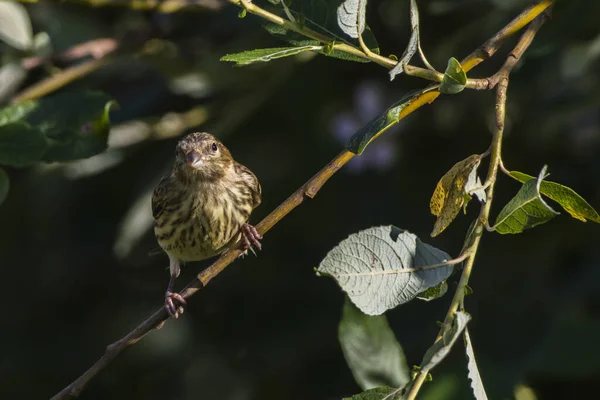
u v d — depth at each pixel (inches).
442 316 414.3
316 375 454.0
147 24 453.4
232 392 495.5
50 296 533.6
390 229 220.4
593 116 453.4
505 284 416.8
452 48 440.8
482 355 387.2
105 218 525.3
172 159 465.4
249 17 439.2
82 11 484.7
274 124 491.5
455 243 444.8
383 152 470.6
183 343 525.3
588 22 349.4
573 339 370.0
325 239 474.0
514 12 415.8
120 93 478.3
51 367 524.1
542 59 407.5
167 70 448.1
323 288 470.3
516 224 227.1
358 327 280.4
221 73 448.1
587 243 420.8
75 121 356.5
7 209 526.0
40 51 436.5
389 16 464.1
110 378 538.9
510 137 444.5
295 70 455.2
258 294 478.6
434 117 466.6
